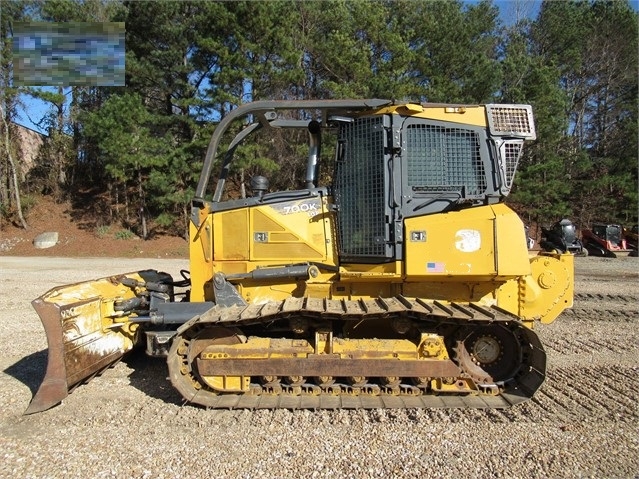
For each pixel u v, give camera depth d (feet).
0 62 77.51
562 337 22.44
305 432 12.37
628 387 15.85
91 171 97.19
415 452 11.35
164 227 82.53
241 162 64.18
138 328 17.95
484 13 82.02
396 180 14.47
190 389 14.07
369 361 14.02
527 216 76.23
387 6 74.64
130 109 66.64
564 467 10.73
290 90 74.95
